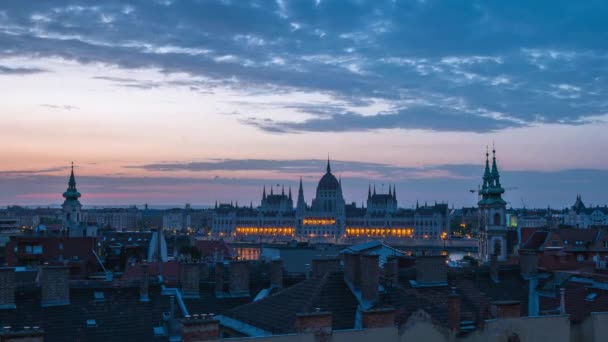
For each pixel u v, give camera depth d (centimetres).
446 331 4288
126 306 6056
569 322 4512
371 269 4894
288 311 4853
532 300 6297
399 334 4128
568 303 5753
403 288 5244
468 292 5928
